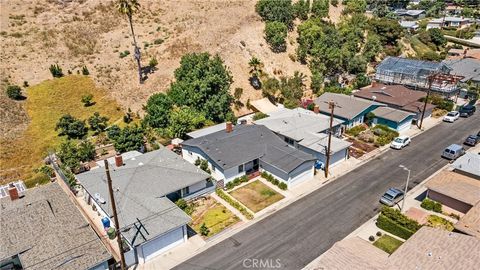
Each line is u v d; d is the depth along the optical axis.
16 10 81.75
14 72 63.91
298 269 29.61
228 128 48.59
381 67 76.38
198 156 45.91
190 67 59.53
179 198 38.69
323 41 80.12
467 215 31.88
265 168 43.94
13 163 46.72
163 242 31.66
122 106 59.56
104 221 33.47
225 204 38.84
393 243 32.00
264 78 70.06
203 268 30.03
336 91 68.88
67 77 64.75
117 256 30.69
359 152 49.56
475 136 51.06
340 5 102.75
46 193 37.91
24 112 56.16
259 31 78.88
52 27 78.88
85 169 45.47
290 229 34.44
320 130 50.44
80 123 52.72
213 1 91.88
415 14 139.75
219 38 74.88
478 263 25.08
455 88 67.69
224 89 58.81
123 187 36.72
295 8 86.81
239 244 32.69
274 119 54.12
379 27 94.56
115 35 79.38
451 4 167.62
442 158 47.31
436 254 26.50
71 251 28.95
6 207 34.88
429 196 37.94
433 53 94.50
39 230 31.06
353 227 34.44
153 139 52.28
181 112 52.78
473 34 118.00
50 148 49.38
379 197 39.09
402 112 57.00
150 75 66.06
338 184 42.00
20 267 29.80
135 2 60.50
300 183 42.41
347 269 25.67
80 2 89.62
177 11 88.38
